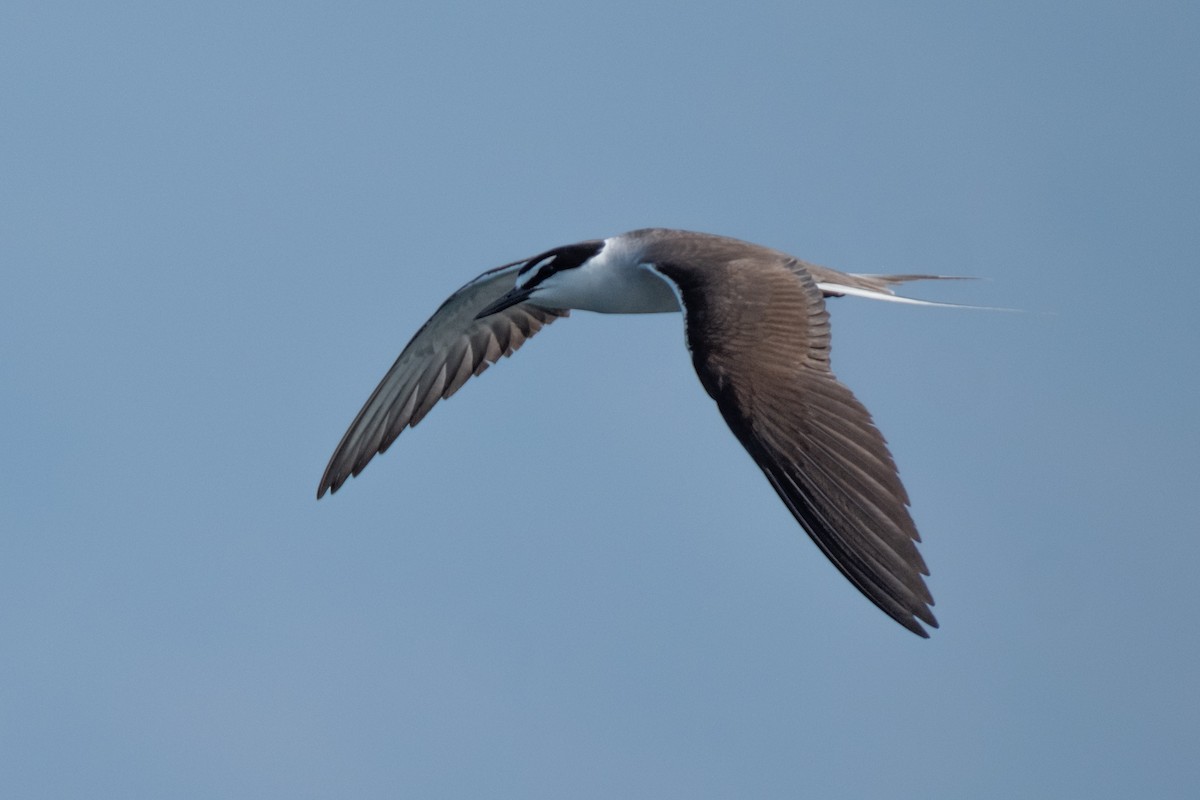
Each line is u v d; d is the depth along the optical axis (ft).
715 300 48.49
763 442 44.47
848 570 42.65
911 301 53.57
